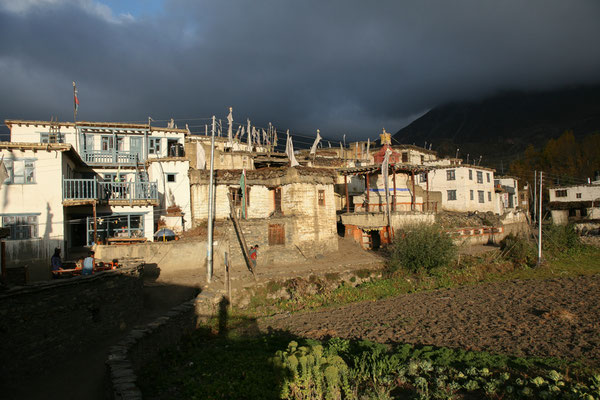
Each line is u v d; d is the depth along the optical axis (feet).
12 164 76.69
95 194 85.20
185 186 110.63
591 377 42.06
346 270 94.53
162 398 38.47
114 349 41.70
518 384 40.83
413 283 94.73
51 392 38.27
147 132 117.19
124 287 58.39
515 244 121.08
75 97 111.75
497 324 65.10
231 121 88.17
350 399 38.40
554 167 259.19
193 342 57.77
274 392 38.75
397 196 126.52
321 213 109.81
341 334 62.23
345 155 209.87
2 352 37.73
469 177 181.57
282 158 148.15
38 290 42.37
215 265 91.20
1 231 53.01
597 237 139.85
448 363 47.52
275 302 79.77
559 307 73.87
